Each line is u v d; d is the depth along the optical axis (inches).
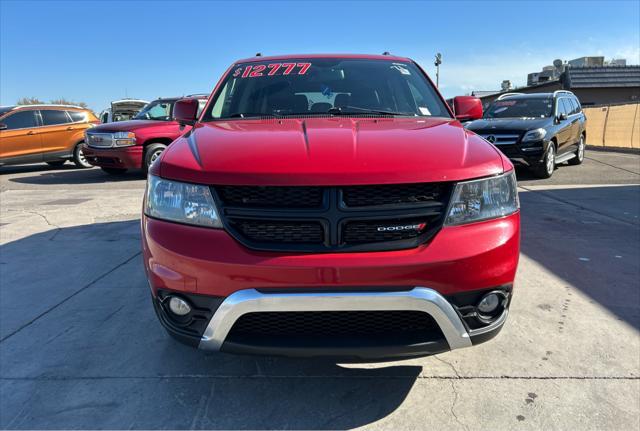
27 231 216.7
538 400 91.7
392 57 156.7
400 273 77.3
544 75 1342.3
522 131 363.6
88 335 118.0
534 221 229.9
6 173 486.6
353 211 78.7
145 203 92.4
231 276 78.2
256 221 80.2
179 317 86.0
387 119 119.3
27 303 136.9
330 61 149.5
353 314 79.6
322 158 83.1
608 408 89.1
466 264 80.0
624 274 156.0
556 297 138.3
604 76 1090.7
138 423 86.1
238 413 89.0
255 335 81.4
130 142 376.5
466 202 83.3
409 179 80.2
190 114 148.1
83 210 262.5
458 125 115.3
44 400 92.5
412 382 98.3
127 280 154.3
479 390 95.2
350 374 101.4
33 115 478.9
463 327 82.0
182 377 100.4
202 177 83.0
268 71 145.5
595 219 233.1
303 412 89.3
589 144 733.3
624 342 112.7
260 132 101.4
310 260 77.0
